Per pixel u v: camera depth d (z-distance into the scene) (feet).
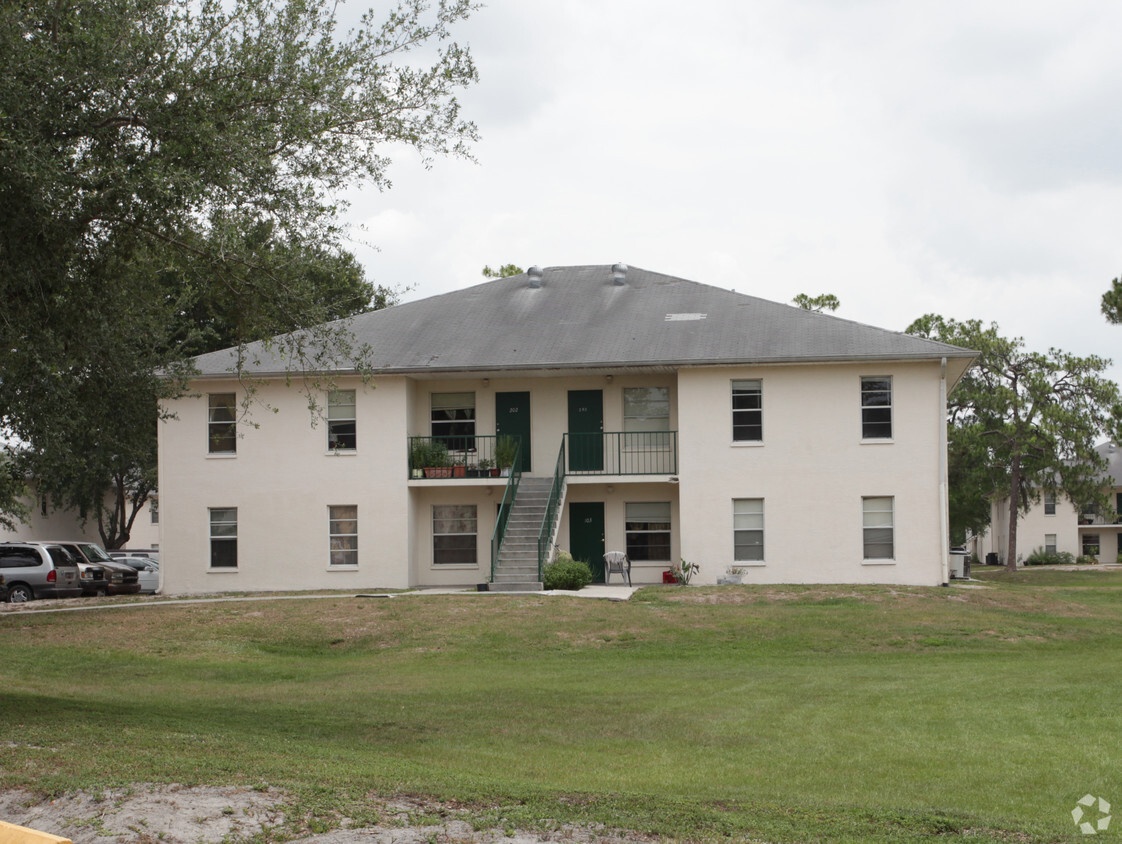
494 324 96.58
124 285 45.73
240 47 38.86
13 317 37.81
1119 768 31.01
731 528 87.15
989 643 62.18
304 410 91.40
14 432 48.29
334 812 23.53
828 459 86.69
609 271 108.06
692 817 23.91
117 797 24.31
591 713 41.93
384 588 89.81
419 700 45.37
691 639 63.46
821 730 37.81
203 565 91.86
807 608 71.77
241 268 42.83
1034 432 143.13
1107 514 162.09
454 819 23.41
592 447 92.73
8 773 26.58
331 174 41.27
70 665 58.44
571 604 73.41
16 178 33.99
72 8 37.14
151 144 37.83
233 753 30.42
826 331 89.20
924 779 30.04
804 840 22.36
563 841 22.09
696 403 88.07
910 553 85.71
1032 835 23.27
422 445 92.02
